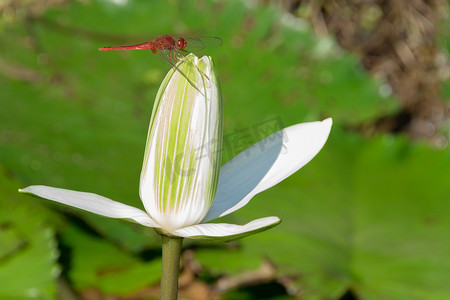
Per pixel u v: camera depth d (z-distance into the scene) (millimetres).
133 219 863
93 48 1338
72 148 1141
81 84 1271
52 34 1343
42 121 1180
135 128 1225
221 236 848
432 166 1284
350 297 1095
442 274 1071
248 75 1359
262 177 892
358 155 1327
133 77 1308
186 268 1090
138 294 1056
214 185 871
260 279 1069
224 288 1078
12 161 1106
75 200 853
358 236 1121
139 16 1383
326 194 1195
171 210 866
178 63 865
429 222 1138
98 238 1101
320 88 1364
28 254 1040
